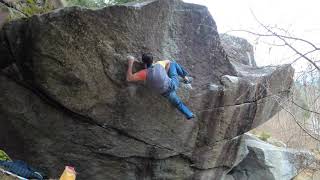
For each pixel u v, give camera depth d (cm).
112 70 691
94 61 671
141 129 787
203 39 805
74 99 693
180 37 780
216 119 858
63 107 707
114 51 684
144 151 830
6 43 652
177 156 880
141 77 686
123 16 671
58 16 621
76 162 796
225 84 816
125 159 832
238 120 901
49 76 653
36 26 621
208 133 870
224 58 836
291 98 571
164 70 690
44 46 628
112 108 735
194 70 805
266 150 1216
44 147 756
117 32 677
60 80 664
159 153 845
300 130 638
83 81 677
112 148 797
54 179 762
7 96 691
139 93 734
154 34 732
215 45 818
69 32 634
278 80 901
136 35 704
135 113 758
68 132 749
